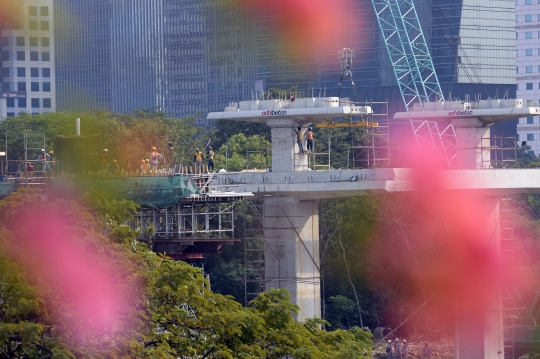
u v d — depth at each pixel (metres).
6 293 173.38
